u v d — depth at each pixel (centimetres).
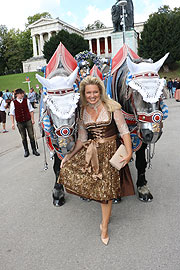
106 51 5016
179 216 274
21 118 546
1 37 5531
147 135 233
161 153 502
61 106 223
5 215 311
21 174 458
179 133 659
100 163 229
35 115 1265
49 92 229
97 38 5050
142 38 2877
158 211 289
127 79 245
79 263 216
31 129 565
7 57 5656
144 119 230
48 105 231
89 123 235
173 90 1675
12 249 243
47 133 263
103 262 215
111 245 237
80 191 229
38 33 4962
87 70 350
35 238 258
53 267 214
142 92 224
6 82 3612
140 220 274
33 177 437
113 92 296
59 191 329
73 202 332
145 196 314
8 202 347
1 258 231
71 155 252
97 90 223
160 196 324
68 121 225
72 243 245
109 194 219
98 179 225
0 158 579
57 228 274
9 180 432
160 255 216
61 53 288
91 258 221
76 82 272
